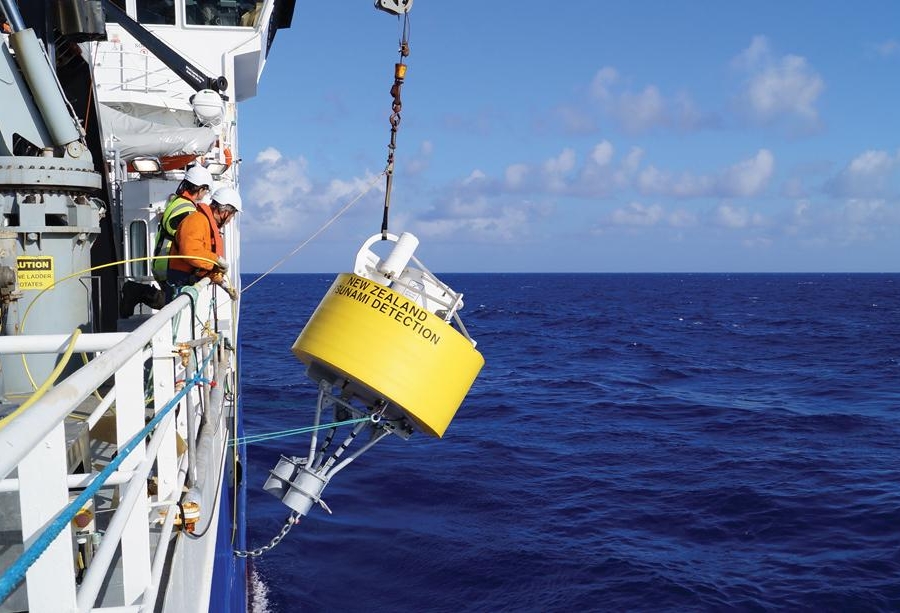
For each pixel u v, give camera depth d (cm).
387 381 529
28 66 531
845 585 1127
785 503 1483
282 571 1152
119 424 326
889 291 15950
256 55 1398
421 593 1106
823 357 4247
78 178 545
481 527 1357
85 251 570
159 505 367
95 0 604
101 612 281
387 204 609
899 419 2380
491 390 3041
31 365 543
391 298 540
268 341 4744
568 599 1094
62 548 221
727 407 2614
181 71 1017
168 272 592
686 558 1237
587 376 3475
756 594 1108
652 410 2580
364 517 1388
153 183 930
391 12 620
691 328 6359
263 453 1839
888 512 1422
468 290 16912
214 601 566
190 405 402
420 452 1862
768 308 9494
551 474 1716
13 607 330
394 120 620
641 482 1650
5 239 523
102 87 1245
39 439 156
